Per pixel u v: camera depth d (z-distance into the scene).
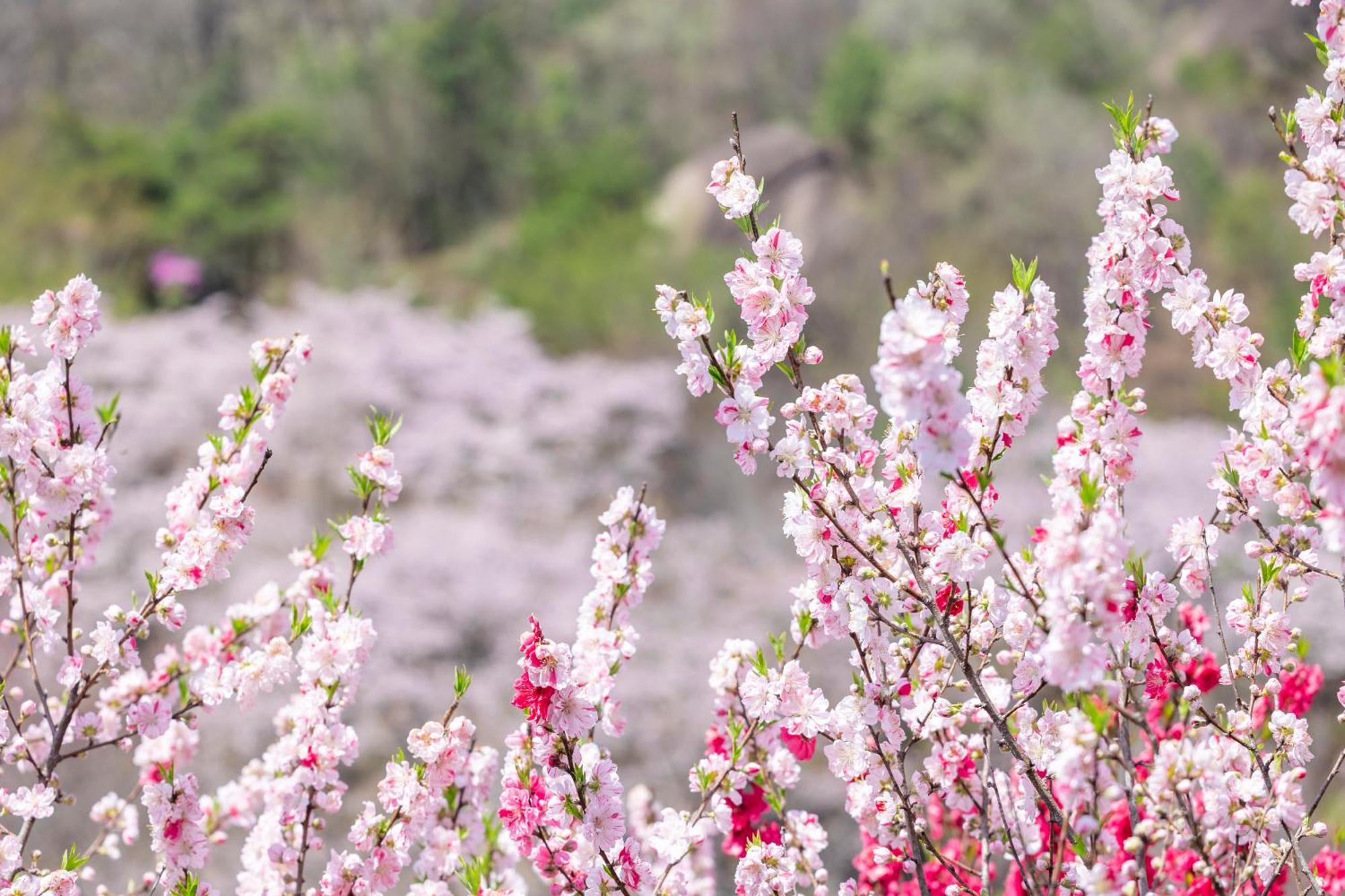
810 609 2.35
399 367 14.74
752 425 2.19
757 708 2.32
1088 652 1.66
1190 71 32.12
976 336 12.52
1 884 2.39
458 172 30.77
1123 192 2.25
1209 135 30.12
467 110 31.25
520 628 10.45
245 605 2.48
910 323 1.68
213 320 15.67
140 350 14.00
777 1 36.16
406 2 34.97
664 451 16.08
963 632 2.29
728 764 2.43
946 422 1.68
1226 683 2.36
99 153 25.11
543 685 2.18
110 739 2.47
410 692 9.66
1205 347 2.27
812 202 25.77
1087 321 2.23
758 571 12.53
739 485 15.63
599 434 15.26
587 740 2.35
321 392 13.73
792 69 35.69
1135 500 14.65
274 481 12.74
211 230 24.19
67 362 2.46
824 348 20.03
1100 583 1.64
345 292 23.91
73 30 36.59
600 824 2.23
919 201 25.86
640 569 2.42
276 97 32.41
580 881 2.30
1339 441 1.50
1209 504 14.20
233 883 7.14
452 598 10.37
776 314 2.20
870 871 2.58
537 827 2.26
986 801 2.24
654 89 35.78
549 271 23.16
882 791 2.38
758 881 2.37
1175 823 1.88
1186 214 26.30
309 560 2.54
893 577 2.12
